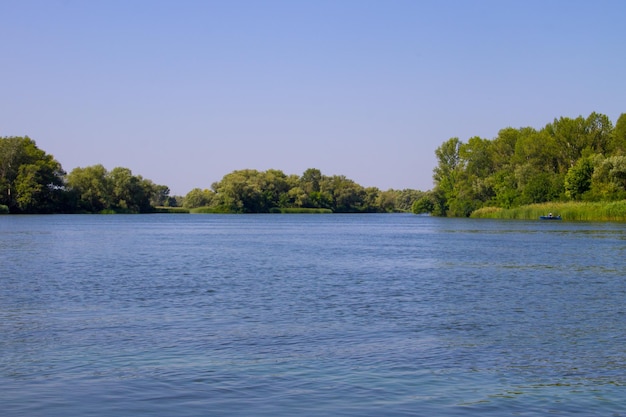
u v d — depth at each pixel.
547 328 21.89
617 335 20.81
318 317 23.92
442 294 29.78
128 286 32.47
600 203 110.50
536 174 131.12
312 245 64.75
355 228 109.38
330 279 35.53
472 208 144.12
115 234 85.50
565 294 29.67
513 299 28.25
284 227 114.94
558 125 135.00
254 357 17.98
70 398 14.52
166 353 18.41
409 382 15.72
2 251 55.22
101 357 17.91
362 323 22.77
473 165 146.75
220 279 35.56
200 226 117.38
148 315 24.25
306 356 18.08
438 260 46.81
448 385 15.48
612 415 13.59
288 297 28.86
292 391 15.04
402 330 21.58
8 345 19.25
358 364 17.27
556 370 16.73
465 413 13.66
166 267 42.19
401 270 40.16
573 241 65.12
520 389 15.20
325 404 14.19
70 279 35.31
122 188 180.12
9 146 157.38
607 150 129.38
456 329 21.70
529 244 61.88
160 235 84.38
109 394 14.78
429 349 18.91
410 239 73.62
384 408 13.95
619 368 16.94
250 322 22.94
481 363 17.38
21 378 15.92
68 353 18.33
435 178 159.50
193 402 14.30
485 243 64.31
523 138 138.88
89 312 24.84
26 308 25.70
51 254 52.34
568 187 120.12
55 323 22.61
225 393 14.90
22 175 158.00
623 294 29.66
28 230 94.31
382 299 28.25
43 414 13.60
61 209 169.50
